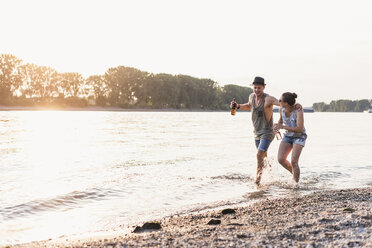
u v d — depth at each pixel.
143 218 4.76
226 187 6.81
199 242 3.34
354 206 4.93
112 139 17.41
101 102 134.00
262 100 7.45
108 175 7.80
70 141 16.03
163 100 134.88
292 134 7.42
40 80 126.50
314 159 10.78
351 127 34.53
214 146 14.41
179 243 3.32
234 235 3.58
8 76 116.38
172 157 11.00
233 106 8.04
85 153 11.82
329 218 4.14
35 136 18.48
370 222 3.89
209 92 147.25
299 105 7.12
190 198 5.93
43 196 5.81
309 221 4.08
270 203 5.34
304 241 3.30
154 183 7.02
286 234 3.55
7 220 4.62
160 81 131.25
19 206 5.25
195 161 10.17
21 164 9.29
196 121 44.31
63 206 5.34
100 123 34.97
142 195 6.07
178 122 40.31
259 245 3.21
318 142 16.75
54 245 3.49
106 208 5.27
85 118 48.94
